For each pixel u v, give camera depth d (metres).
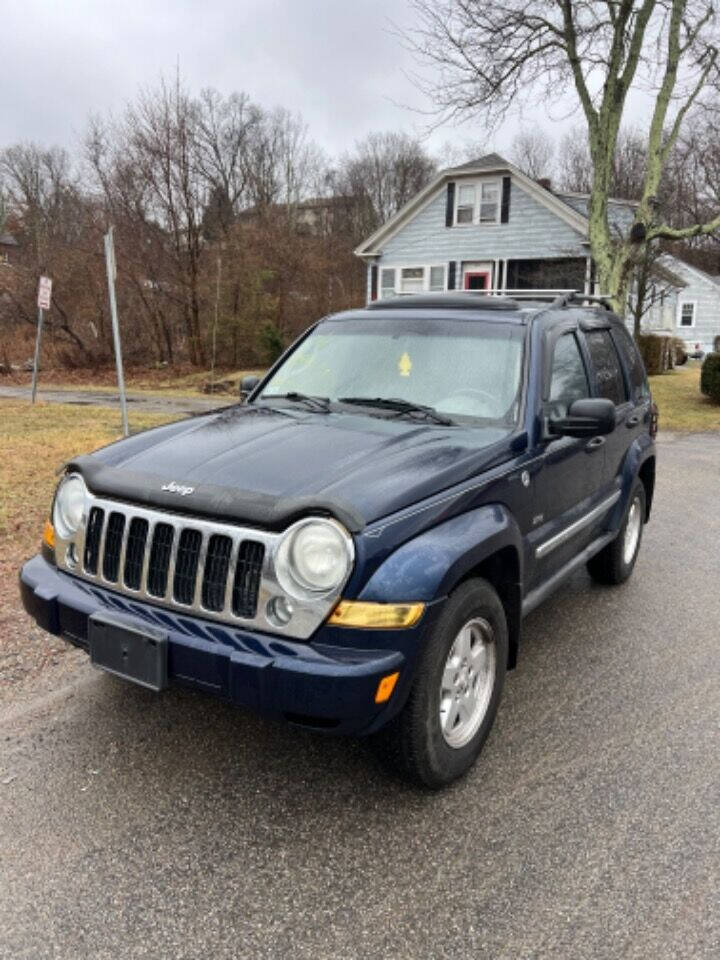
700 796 3.08
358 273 37.03
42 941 2.29
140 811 2.91
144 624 2.81
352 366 4.13
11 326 34.19
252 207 35.66
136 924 2.37
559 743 3.47
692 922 2.41
